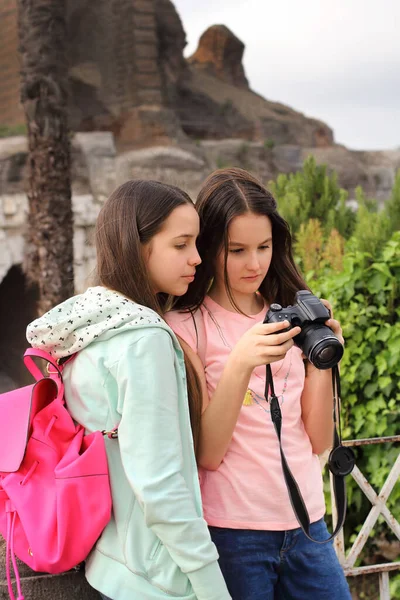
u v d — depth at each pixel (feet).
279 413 5.13
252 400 5.47
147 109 120.47
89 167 85.97
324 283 12.01
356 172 127.85
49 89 22.81
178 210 4.99
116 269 4.94
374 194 128.57
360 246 12.05
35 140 23.02
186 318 5.66
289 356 5.70
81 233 59.36
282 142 148.56
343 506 5.45
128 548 4.51
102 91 124.26
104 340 4.64
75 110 122.52
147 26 124.47
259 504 5.33
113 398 4.59
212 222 5.45
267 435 5.43
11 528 4.64
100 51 126.00
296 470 5.49
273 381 5.60
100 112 123.24
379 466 11.23
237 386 5.01
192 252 5.08
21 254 64.08
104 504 4.49
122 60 124.57
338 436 5.48
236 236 5.37
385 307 11.24
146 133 119.44
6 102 118.52
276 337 4.79
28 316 75.72
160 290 5.20
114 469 4.61
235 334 5.65
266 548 5.31
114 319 4.61
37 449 4.77
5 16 119.55
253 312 5.95
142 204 4.97
